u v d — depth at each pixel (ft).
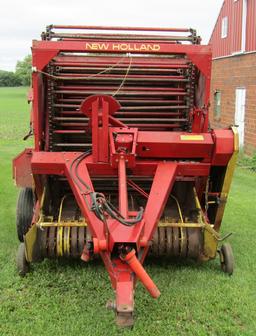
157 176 15.28
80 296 15.29
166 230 17.40
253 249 19.88
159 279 16.67
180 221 17.56
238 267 17.88
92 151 15.56
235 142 15.55
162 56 19.99
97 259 18.04
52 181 19.25
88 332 13.19
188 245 17.21
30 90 19.29
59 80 18.95
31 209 19.58
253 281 16.66
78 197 14.14
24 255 16.48
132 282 11.23
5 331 13.20
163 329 13.37
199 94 18.79
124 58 19.35
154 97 19.61
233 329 13.43
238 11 48.96
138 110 19.54
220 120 56.70
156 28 20.08
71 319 13.87
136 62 19.30
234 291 15.74
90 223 12.84
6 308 14.44
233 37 50.80
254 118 43.78
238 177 35.70
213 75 59.93
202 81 18.29
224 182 16.55
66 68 18.92
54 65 18.76
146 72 19.35
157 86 19.75
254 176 36.24
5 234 21.56
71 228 17.19
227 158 15.79
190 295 15.40
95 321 13.78
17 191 30.12
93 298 15.19
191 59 17.48
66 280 16.47
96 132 15.26
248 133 45.75
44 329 13.33
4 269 17.25
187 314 14.24
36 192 17.66
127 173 15.87
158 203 14.05
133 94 19.16
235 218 24.48
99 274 16.93
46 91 18.92
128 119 19.42
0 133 68.08
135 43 17.35
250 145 45.19
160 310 14.38
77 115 19.42
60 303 14.82
